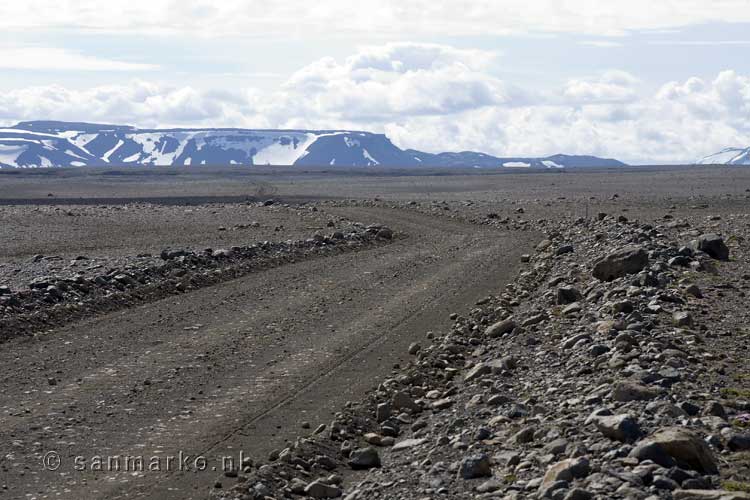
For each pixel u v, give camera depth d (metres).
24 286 26.56
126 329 23.16
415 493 11.05
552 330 20.00
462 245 43.34
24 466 13.27
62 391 17.36
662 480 9.62
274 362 19.80
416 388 16.95
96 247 39.78
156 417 15.77
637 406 12.59
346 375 18.62
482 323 23.06
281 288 30.00
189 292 29.05
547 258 34.81
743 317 19.27
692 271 25.83
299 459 13.05
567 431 11.95
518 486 10.44
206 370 19.05
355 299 27.83
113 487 12.47
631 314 19.22
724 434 11.25
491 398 14.79
